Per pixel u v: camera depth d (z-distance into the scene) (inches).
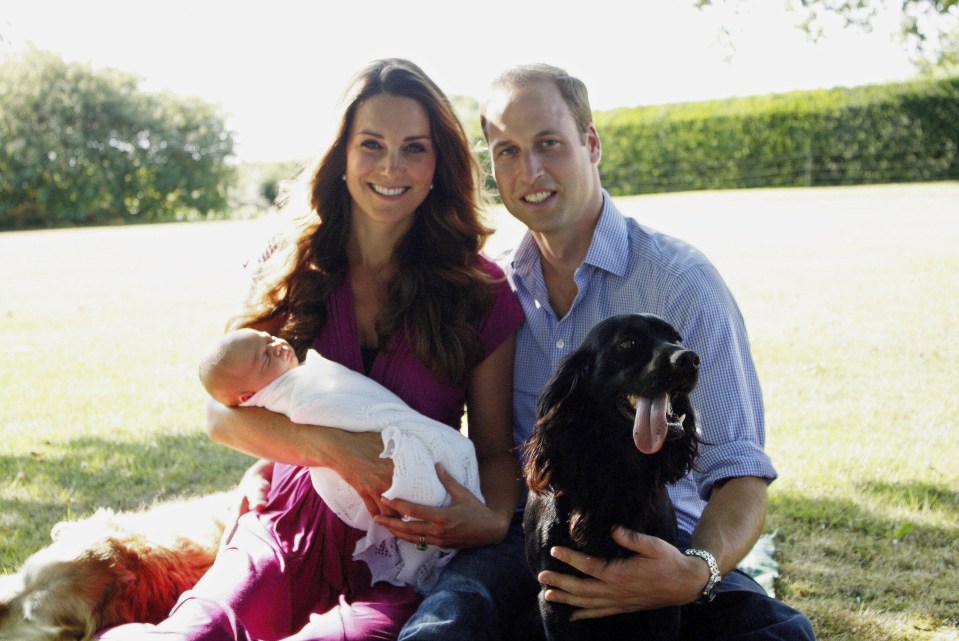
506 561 127.0
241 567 120.3
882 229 768.3
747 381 131.6
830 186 1362.0
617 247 138.2
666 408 105.6
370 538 127.0
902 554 174.9
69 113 1756.9
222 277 657.0
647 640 113.8
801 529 187.2
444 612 108.9
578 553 109.9
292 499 132.2
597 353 111.9
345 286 143.3
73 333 433.7
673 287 132.3
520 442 145.7
